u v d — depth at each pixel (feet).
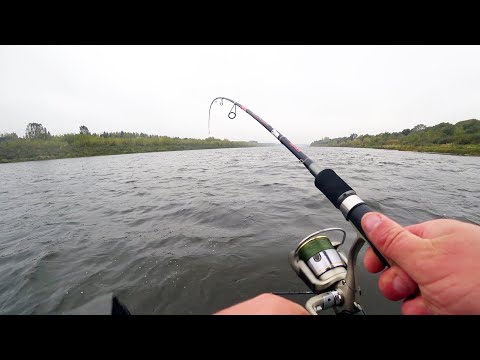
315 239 5.44
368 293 9.93
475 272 2.84
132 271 12.89
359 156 92.53
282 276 11.66
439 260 2.97
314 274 5.05
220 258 13.50
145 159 114.21
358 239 3.88
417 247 3.07
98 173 62.23
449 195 26.55
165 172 57.11
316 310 4.13
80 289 11.71
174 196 30.71
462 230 3.05
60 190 40.88
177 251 14.79
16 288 12.23
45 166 91.91
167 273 12.41
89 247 16.47
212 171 55.52
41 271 13.53
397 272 3.31
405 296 3.32
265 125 8.73
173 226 19.47
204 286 11.24
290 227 17.65
